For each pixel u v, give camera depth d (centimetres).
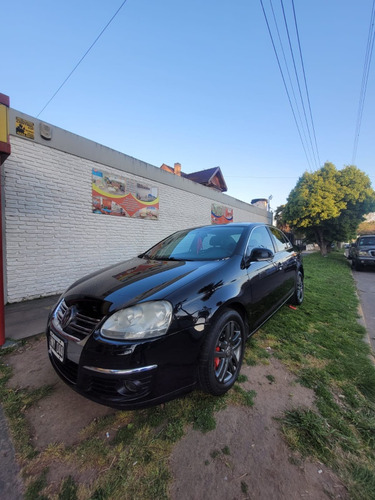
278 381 224
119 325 160
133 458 150
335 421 177
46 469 145
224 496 129
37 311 410
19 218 456
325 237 1552
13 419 182
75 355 170
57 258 516
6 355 278
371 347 297
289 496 129
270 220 1970
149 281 198
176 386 166
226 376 208
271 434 166
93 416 184
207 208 1062
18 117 446
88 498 129
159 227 786
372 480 137
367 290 635
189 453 153
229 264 235
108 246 621
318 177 1404
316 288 599
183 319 170
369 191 1323
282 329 333
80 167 551
